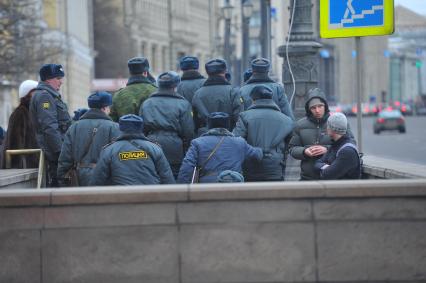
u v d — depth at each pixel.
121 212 14.88
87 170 22.20
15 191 15.00
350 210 14.96
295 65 31.48
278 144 23.05
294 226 14.92
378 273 14.98
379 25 22.84
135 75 25.50
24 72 85.06
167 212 14.87
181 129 23.77
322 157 21.44
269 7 71.56
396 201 14.98
